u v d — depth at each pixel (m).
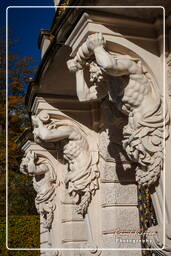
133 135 3.75
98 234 6.09
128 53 3.94
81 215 6.53
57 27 4.58
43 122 6.44
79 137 6.28
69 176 6.19
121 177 5.91
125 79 3.86
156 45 3.97
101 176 6.09
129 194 5.93
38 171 8.00
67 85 6.17
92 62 3.94
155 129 3.75
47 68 5.56
